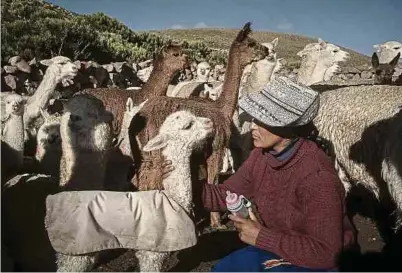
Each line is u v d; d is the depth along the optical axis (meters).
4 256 3.69
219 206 3.29
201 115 5.39
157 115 5.18
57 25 12.52
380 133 4.82
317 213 2.72
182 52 6.48
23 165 5.89
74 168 4.87
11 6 13.38
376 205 5.91
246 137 6.89
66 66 6.90
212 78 14.15
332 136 5.66
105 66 11.58
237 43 5.95
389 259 4.43
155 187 4.61
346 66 14.05
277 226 2.93
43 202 4.74
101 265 3.99
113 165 5.54
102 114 5.01
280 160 2.89
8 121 5.18
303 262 2.71
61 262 3.26
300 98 2.85
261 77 7.53
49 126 6.36
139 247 3.27
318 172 2.79
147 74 12.48
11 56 10.34
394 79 11.50
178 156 3.53
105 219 3.23
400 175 4.36
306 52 9.74
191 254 4.50
